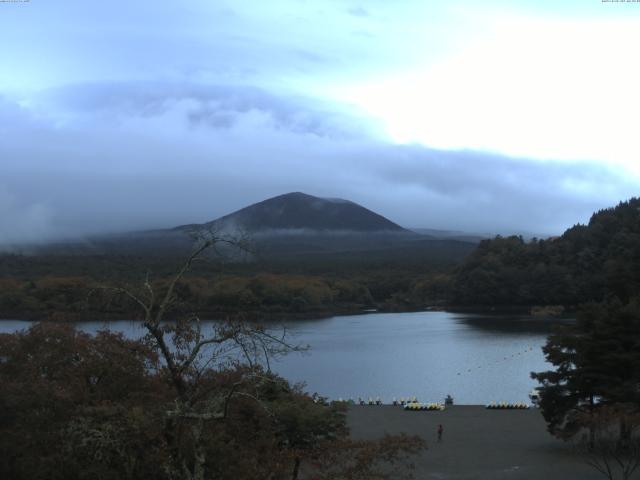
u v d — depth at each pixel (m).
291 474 31.95
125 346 34.84
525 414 80.19
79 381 32.56
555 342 60.34
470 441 65.31
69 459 27.88
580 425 56.53
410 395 107.50
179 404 25.05
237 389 28.20
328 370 133.12
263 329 28.16
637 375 56.97
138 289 27.03
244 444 29.64
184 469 24.55
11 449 30.38
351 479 29.02
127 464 27.30
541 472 52.91
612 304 62.44
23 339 36.25
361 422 75.88
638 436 57.81
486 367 135.50
